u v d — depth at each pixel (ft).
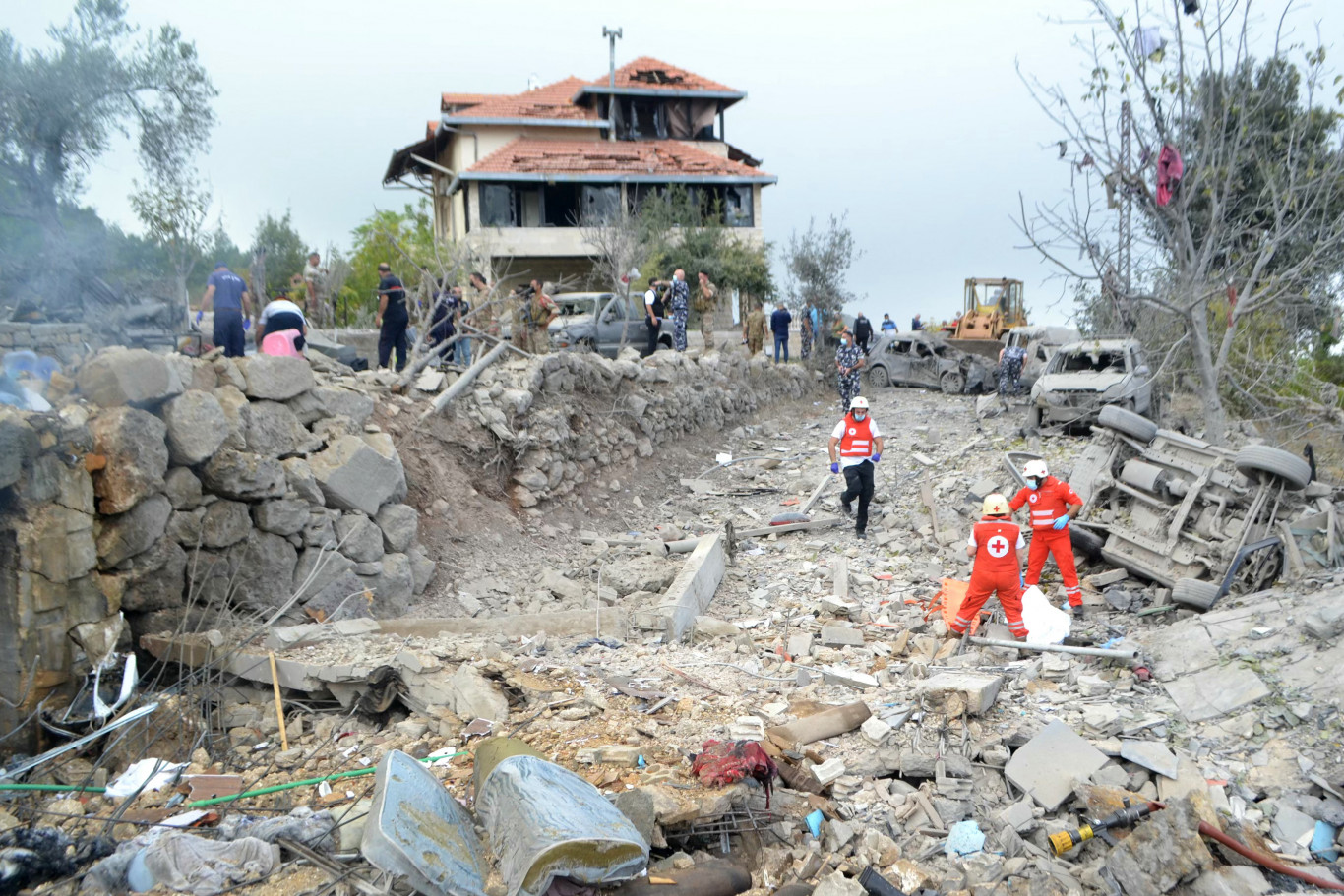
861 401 38.81
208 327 45.60
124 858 14.14
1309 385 44.19
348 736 19.97
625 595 32.53
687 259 91.66
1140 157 35.58
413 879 13.07
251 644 22.41
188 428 23.38
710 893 14.56
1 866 13.65
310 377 28.76
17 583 18.97
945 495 42.27
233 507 24.93
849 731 20.03
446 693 20.15
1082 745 18.21
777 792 17.39
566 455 42.75
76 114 40.16
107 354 22.16
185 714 19.81
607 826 14.26
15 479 18.69
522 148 102.99
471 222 96.99
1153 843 14.98
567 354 45.78
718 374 60.39
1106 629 26.84
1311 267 36.96
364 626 24.77
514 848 13.83
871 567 35.76
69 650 20.18
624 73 115.03
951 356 82.69
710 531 40.98
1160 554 29.50
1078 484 33.24
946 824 16.78
